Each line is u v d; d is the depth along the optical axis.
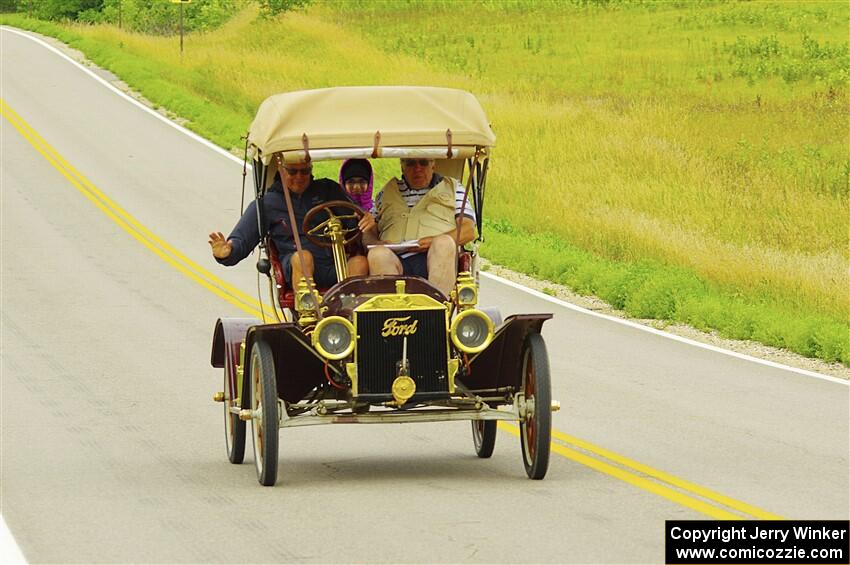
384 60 105.50
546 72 99.12
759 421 25.92
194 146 76.12
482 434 23.02
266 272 22.28
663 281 41.78
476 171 22.28
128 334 37.12
